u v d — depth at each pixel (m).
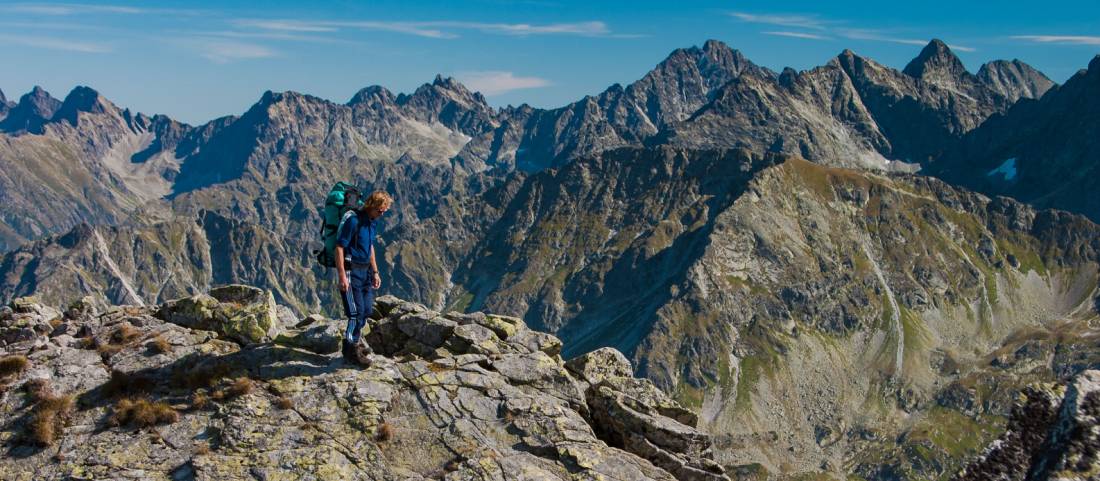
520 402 17.58
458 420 16.72
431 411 17.00
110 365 19.64
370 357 19.23
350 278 18.66
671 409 20.12
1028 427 12.29
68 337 21.50
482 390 18.03
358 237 18.77
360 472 14.80
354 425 16.16
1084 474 10.42
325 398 16.92
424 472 15.16
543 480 14.91
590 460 15.94
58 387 18.17
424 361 19.12
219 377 18.23
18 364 18.89
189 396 17.69
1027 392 12.66
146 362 19.64
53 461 15.34
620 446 18.95
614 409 19.25
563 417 17.22
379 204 19.02
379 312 23.94
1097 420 10.95
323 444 15.40
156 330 21.62
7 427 16.50
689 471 17.84
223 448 15.27
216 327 22.08
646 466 16.70
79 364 19.48
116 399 17.72
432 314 22.66
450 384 18.03
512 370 19.55
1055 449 11.07
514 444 16.33
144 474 14.70
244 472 14.49
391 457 15.46
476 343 21.23
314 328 20.73
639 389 20.62
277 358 19.14
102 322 22.64
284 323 23.20
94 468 14.95
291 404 16.64
